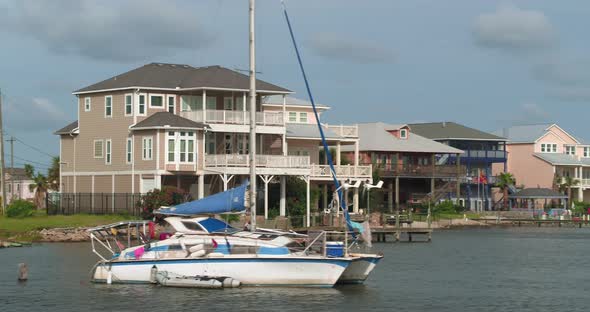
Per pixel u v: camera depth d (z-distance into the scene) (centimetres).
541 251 9962
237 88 11462
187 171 11019
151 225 6450
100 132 11756
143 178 11125
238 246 6022
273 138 12200
